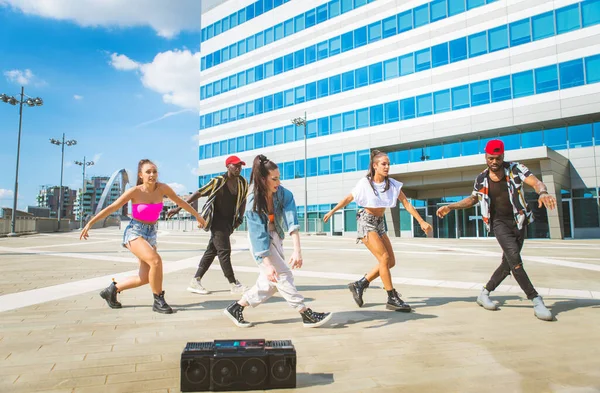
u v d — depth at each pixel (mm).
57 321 3719
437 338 3154
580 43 24234
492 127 27062
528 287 3941
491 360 2627
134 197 4180
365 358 2668
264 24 41344
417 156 31016
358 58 34219
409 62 31297
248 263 9461
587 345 2959
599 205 23625
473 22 28422
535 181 3875
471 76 28234
